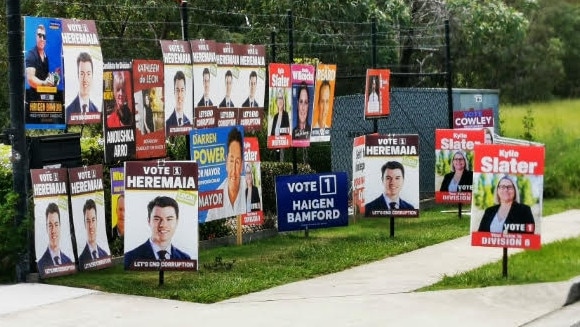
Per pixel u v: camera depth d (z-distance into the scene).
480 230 10.41
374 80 16.23
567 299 9.73
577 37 44.16
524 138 22.62
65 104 10.70
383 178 13.89
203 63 12.64
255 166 13.62
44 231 10.55
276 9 19.52
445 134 16.05
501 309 9.25
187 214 10.23
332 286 10.38
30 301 9.62
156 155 12.02
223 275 10.95
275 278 10.83
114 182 11.70
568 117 30.81
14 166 10.65
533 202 10.27
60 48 10.68
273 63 14.34
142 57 19.27
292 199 13.59
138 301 9.63
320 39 19.95
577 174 19.91
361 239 13.59
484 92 19.61
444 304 9.40
